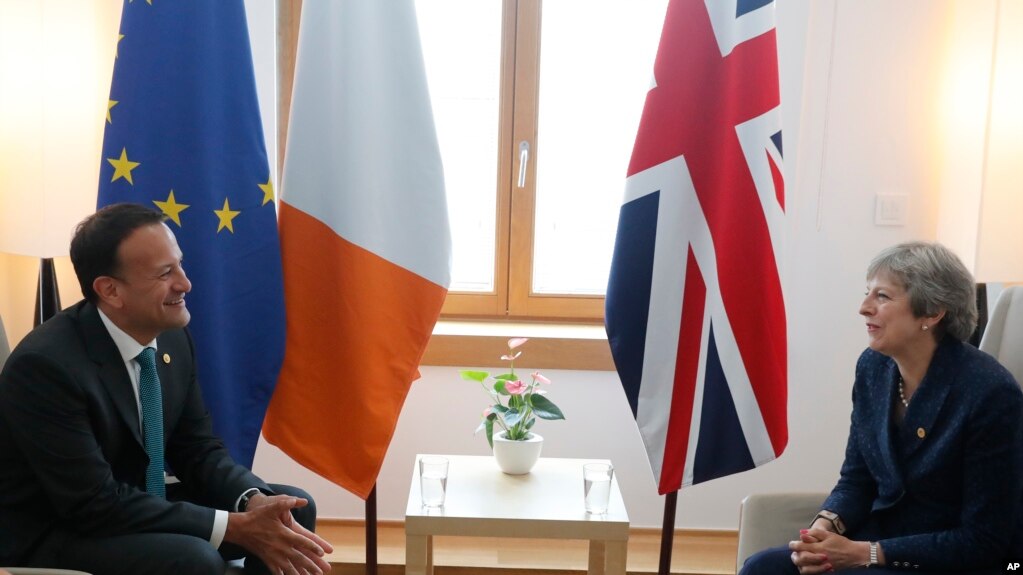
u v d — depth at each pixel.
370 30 2.15
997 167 2.58
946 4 2.73
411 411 2.86
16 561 1.65
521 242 2.95
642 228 2.18
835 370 2.84
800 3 2.70
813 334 2.82
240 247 2.16
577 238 2.97
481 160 2.94
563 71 2.90
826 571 1.74
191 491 1.95
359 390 2.17
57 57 2.27
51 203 2.28
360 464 2.19
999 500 1.70
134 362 1.80
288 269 2.20
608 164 2.94
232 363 2.17
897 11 2.73
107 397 1.73
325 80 2.16
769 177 2.19
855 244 2.80
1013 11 2.53
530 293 2.98
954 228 2.70
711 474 2.24
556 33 2.89
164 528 1.69
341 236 2.16
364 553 2.71
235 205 2.15
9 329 2.55
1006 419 1.70
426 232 2.18
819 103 2.74
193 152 2.11
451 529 2.03
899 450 1.83
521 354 2.81
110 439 1.74
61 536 1.66
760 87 2.18
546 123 2.92
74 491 1.64
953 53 2.72
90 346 1.73
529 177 2.92
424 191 2.18
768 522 2.00
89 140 2.39
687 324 2.20
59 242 2.31
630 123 2.92
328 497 2.87
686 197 2.18
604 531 2.03
